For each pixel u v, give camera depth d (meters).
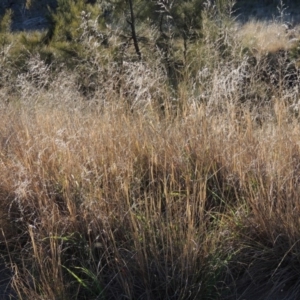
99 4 8.81
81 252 3.74
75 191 4.01
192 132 4.46
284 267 3.67
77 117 4.73
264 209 3.79
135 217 3.73
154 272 3.55
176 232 3.64
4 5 16.02
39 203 3.91
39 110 5.09
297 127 4.37
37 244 3.71
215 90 4.56
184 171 4.18
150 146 4.43
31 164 4.32
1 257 3.87
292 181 3.95
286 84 5.12
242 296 3.54
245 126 4.61
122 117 4.62
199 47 6.94
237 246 3.74
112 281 3.57
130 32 8.06
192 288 3.44
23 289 3.37
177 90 5.36
